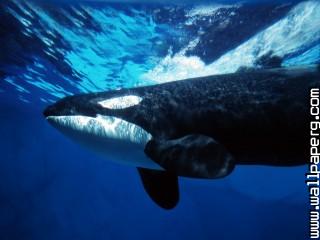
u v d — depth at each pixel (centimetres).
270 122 340
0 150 2927
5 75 1688
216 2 768
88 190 3472
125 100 416
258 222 3812
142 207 3841
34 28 1058
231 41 908
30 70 1497
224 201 3969
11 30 1103
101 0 825
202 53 982
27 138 3108
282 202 3675
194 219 3947
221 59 1000
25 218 2694
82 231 3053
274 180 3525
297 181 3438
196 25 862
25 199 2816
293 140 339
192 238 3834
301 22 827
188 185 3947
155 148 363
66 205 3128
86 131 423
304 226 3478
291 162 353
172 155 333
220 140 359
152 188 434
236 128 350
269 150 350
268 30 860
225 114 355
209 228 3891
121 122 404
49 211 2900
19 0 917
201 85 382
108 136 412
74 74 1411
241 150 357
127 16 871
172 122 379
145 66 1148
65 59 1249
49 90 1809
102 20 917
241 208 3944
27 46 1207
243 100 352
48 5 907
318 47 934
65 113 430
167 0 776
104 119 412
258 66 1018
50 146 3309
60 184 3212
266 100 345
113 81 1392
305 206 3522
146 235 3659
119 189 3747
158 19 856
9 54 1327
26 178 2950
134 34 953
